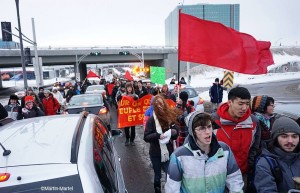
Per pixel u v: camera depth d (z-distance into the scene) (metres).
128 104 7.60
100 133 3.19
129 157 7.01
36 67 21.70
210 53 4.96
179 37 5.07
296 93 23.52
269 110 3.62
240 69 4.95
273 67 56.16
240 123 3.01
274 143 2.40
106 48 55.19
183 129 4.48
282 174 2.32
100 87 17.62
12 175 1.84
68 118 3.09
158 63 63.44
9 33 16.41
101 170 2.29
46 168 1.91
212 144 2.34
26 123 2.94
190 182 2.33
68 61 54.69
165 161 4.21
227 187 2.49
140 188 5.12
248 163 3.05
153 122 4.24
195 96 10.46
